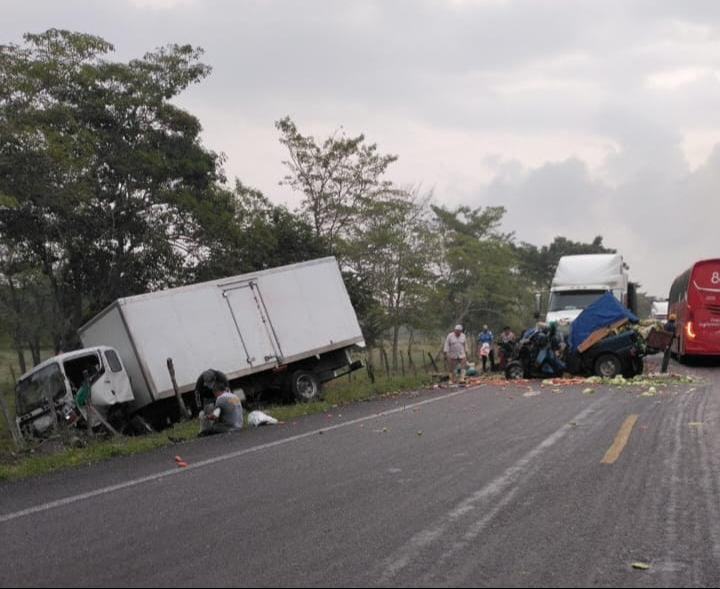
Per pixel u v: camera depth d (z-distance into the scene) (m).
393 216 32.56
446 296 39.56
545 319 29.77
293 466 9.56
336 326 20.94
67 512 7.56
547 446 10.48
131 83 23.62
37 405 16.44
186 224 25.12
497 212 49.84
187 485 8.65
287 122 31.78
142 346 17.59
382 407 17.00
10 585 5.26
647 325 24.00
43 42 22.02
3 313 23.45
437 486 8.08
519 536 6.22
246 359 19.09
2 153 18.77
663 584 5.17
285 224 29.69
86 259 24.05
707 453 9.84
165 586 5.11
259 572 5.36
